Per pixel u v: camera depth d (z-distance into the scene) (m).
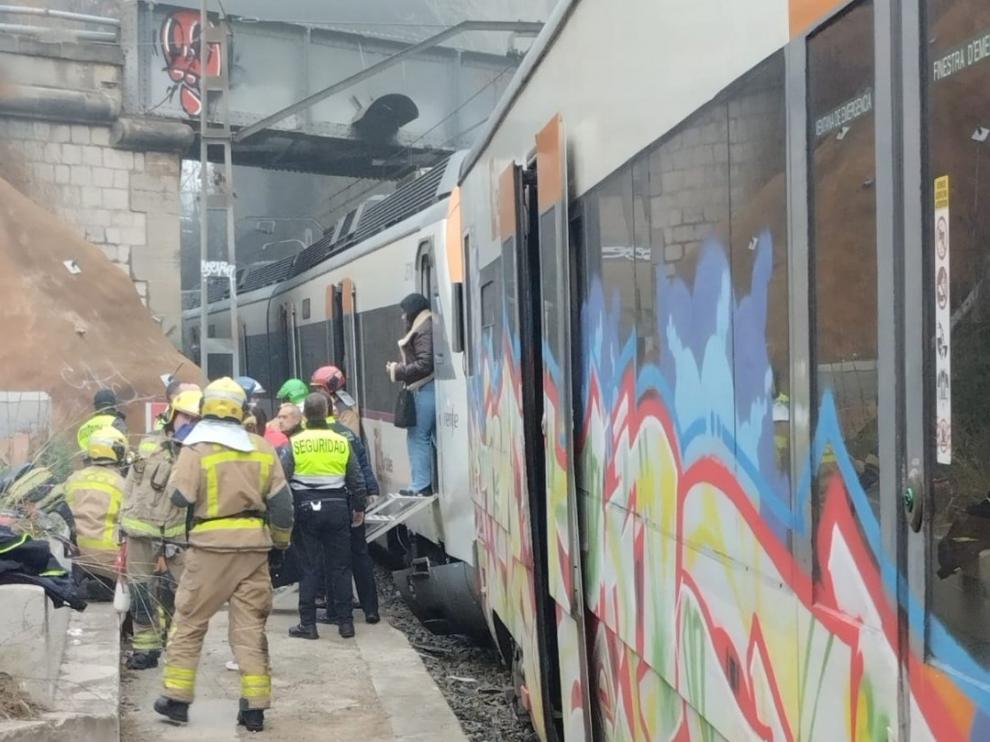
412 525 11.66
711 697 3.00
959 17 1.83
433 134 26.25
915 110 1.95
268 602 6.95
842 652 2.22
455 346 8.94
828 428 2.30
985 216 1.76
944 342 1.87
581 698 4.59
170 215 21.45
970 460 1.81
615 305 4.02
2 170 20.34
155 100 21.80
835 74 2.27
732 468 2.86
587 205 4.43
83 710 5.73
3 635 5.71
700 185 3.11
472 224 7.92
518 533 5.99
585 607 4.62
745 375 2.77
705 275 3.06
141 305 16.98
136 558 7.91
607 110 4.10
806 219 2.41
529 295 5.72
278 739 6.68
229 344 19.00
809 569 2.38
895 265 2.02
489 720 7.61
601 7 4.16
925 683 1.91
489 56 26.83
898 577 2.00
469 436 8.38
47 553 6.13
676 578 3.32
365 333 13.92
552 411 5.04
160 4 21.75
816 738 2.33
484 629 9.43
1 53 20.09
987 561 1.75
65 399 14.86
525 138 5.75
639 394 3.71
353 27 29.53
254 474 6.79
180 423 8.05
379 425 13.23
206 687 7.86
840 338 2.25
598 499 4.33
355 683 7.97
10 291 15.29
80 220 20.88
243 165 27.11
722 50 2.93
